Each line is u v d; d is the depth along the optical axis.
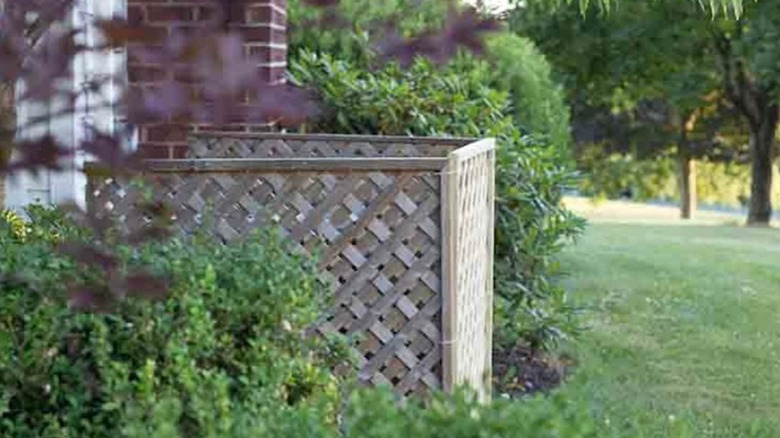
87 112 2.19
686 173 24.62
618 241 14.20
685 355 7.29
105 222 2.46
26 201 4.54
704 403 6.08
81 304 2.49
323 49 6.99
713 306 9.09
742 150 24.11
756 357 7.28
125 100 2.05
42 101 2.04
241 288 3.24
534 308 6.81
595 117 24.59
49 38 2.06
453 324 4.72
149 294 2.48
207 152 5.99
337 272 4.67
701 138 24.19
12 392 2.98
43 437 2.98
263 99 2.01
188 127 2.38
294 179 4.59
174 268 3.12
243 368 3.18
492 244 5.75
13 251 3.14
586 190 25.38
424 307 4.73
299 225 4.61
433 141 6.00
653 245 13.72
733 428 5.59
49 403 3.02
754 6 17.30
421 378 4.75
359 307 4.69
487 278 5.69
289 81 6.05
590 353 7.23
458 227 4.75
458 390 2.40
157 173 2.99
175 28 2.20
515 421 2.22
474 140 5.93
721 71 20.84
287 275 3.42
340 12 2.71
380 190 4.64
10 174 2.05
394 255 4.68
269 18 5.45
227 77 1.99
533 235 6.75
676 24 19.59
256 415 2.80
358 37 2.93
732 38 19.53
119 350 3.04
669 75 21.16
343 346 3.82
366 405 2.34
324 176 4.61
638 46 20.25
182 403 2.80
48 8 2.03
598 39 20.14
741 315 8.75
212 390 2.86
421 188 4.67
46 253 3.15
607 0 6.96
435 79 6.93
